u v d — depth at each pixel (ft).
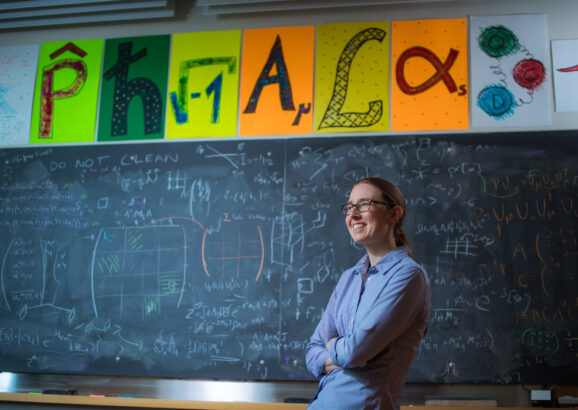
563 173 8.12
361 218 4.67
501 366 7.72
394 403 4.17
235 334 8.42
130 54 9.73
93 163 9.40
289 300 8.39
